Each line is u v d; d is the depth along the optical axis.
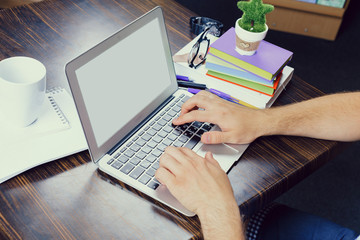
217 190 0.84
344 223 1.83
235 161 0.94
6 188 0.83
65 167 0.89
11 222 0.78
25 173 0.87
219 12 2.87
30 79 0.93
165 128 0.99
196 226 0.81
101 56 0.87
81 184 0.86
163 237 0.78
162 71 1.04
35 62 0.91
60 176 0.87
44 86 0.89
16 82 0.92
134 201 0.84
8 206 0.81
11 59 0.90
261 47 1.12
